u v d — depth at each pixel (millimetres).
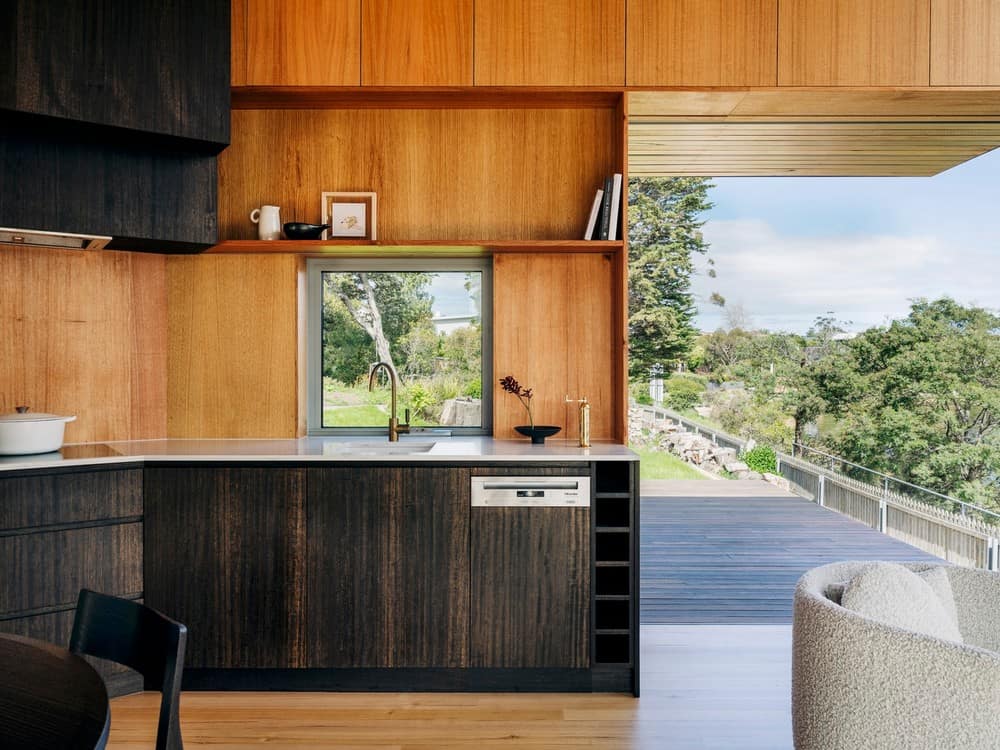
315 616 2801
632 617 2754
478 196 3361
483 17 3037
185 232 2949
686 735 2428
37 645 1256
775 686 2814
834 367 13750
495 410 3316
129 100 2703
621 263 3109
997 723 1305
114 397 3225
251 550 2801
